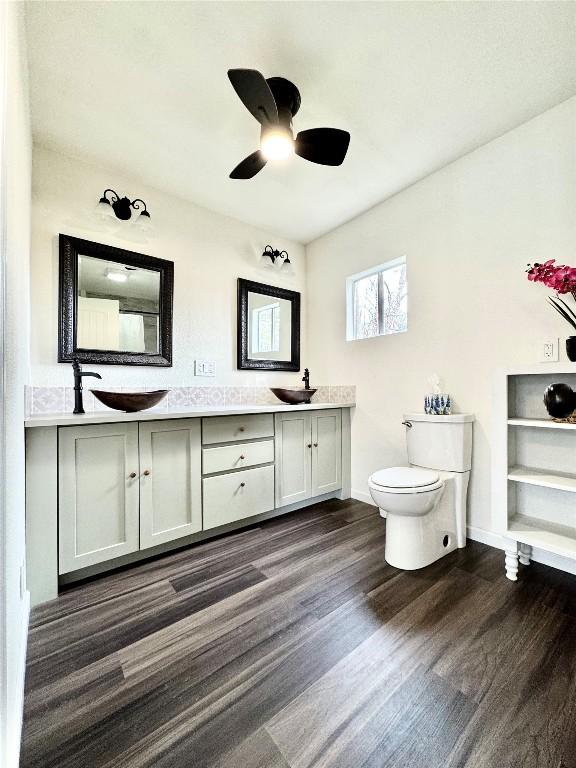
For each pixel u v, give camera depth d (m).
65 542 1.59
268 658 1.19
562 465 1.77
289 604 1.49
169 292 2.46
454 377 2.19
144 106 1.73
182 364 2.55
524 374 1.77
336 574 1.72
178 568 1.79
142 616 1.42
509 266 1.94
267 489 2.37
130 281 2.31
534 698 1.03
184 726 0.95
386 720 0.97
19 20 1.13
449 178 2.21
